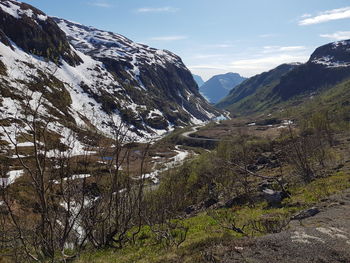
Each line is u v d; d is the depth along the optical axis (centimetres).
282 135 7406
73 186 1304
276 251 974
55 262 1231
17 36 17450
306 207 1861
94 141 1316
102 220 1464
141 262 1141
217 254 994
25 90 1115
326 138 6400
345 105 15262
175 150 13088
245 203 2697
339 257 921
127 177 1526
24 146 5738
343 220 1301
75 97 15462
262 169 5438
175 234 1714
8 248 1380
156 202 2206
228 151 6594
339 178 2736
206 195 4788
